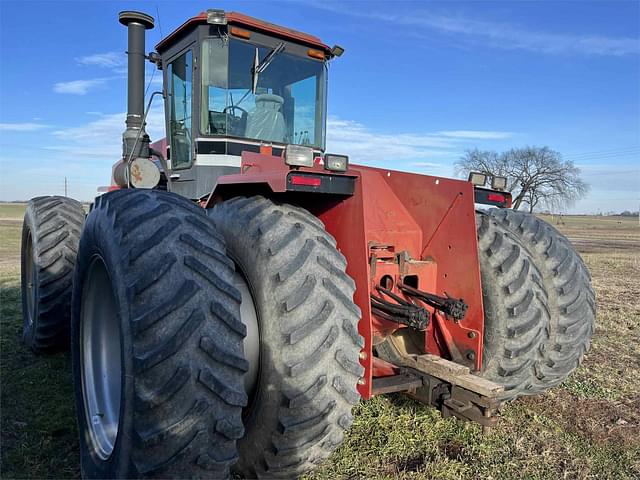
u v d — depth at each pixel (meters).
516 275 3.12
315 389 2.21
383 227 3.19
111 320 2.63
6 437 3.13
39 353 4.64
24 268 5.15
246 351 2.34
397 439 3.11
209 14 3.59
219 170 3.92
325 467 2.80
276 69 4.10
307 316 2.24
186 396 1.78
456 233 3.12
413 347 3.40
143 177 3.49
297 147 2.36
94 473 2.27
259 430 2.35
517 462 2.92
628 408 3.72
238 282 2.47
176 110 4.30
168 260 1.90
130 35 3.86
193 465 1.80
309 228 2.46
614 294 9.16
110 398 2.55
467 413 2.73
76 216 4.74
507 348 3.12
